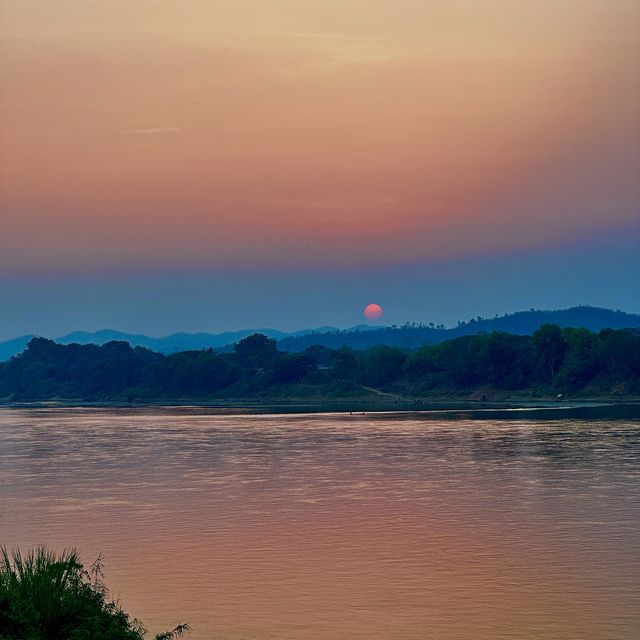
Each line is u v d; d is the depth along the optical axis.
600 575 69.19
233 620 60.59
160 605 63.88
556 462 138.62
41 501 107.81
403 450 163.38
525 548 78.00
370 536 84.06
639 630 57.38
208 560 76.00
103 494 113.06
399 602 63.69
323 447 173.00
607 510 94.56
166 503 105.00
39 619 40.38
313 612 61.94
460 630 58.03
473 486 114.19
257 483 121.12
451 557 75.56
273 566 73.81
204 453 165.38
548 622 59.06
